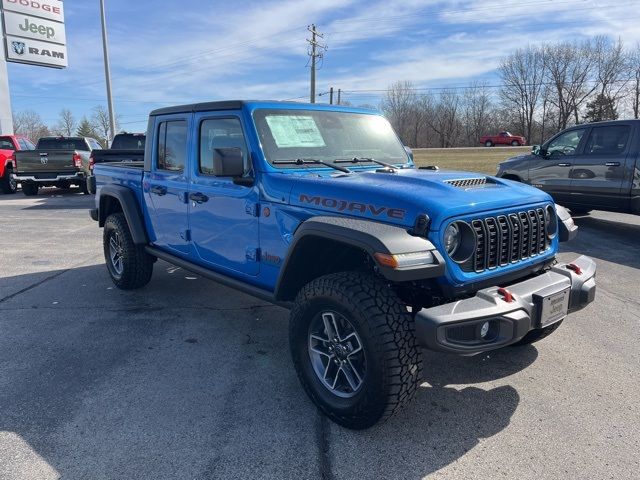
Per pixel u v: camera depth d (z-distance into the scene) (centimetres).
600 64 6994
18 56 2498
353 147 405
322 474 255
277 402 324
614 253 719
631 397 329
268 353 399
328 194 309
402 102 8569
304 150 373
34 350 404
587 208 901
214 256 410
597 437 285
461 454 271
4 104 2359
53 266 677
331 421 301
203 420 302
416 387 272
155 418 304
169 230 470
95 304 516
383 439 284
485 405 319
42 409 315
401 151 439
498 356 390
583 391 337
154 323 463
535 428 294
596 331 441
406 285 299
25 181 1528
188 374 362
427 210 271
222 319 473
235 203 374
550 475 254
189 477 253
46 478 252
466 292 287
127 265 531
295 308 308
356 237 267
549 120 7712
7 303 520
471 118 8519
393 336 263
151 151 481
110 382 350
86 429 293
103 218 604
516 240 313
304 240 304
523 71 7762
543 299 284
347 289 276
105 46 2212
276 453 272
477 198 296
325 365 307
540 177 950
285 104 385
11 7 2453
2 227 995
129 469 259
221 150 328
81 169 1531
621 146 819
